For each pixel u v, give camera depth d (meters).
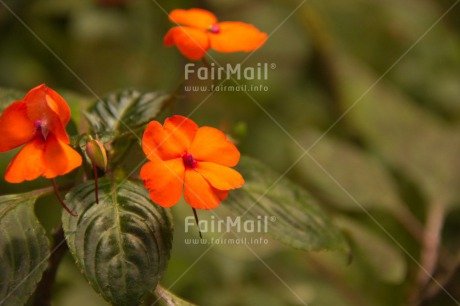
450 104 1.08
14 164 0.50
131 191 0.54
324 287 0.78
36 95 0.51
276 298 0.77
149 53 0.95
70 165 0.50
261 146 0.95
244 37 0.56
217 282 0.78
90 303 0.73
